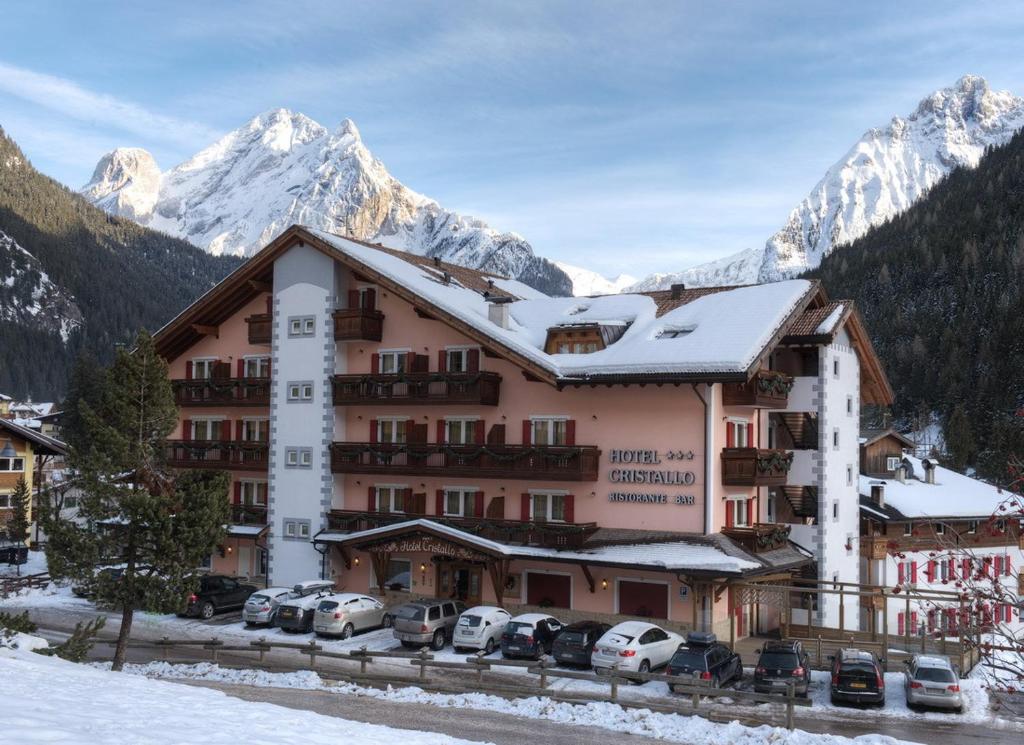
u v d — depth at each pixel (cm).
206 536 3497
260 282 5512
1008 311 17812
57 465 10719
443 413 4953
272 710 1991
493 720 2789
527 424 4719
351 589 5100
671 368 4175
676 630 4194
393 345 5106
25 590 5412
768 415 4831
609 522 4459
